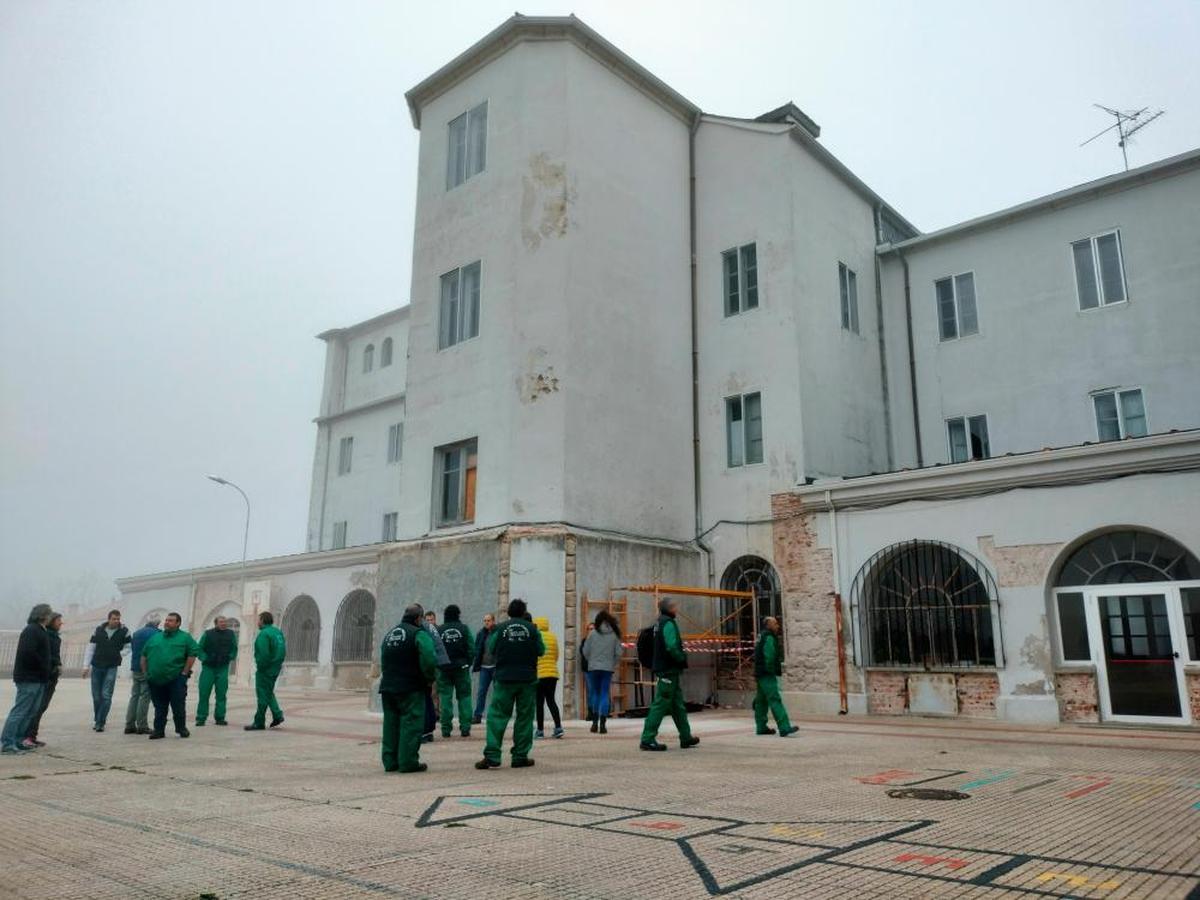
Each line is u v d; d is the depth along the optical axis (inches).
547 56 702.5
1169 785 294.7
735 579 717.3
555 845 211.0
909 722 563.2
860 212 848.3
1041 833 219.5
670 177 786.8
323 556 1080.8
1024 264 762.2
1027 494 565.6
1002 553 571.2
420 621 362.9
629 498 677.9
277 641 550.0
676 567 700.7
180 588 1307.8
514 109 701.9
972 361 780.0
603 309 685.3
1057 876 178.7
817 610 653.3
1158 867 185.2
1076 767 341.4
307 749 430.3
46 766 370.6
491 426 658.8
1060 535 548.1
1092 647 536.4
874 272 847.1
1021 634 556.4
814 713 636.7
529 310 659.4
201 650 576.7
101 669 536.4
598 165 705.6
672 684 424.5
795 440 697.0
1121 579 532.4
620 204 721.0
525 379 649.0
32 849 213.0
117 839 223.3
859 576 634.8
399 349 1481.3
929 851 201.3
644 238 741.3
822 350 743.7
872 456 782.5
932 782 306.2
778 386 717.3
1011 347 757.9
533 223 674.2
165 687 487.8
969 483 589.9
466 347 693.9
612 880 178.9
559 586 600.7
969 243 799.7
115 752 420.5
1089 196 729.0
